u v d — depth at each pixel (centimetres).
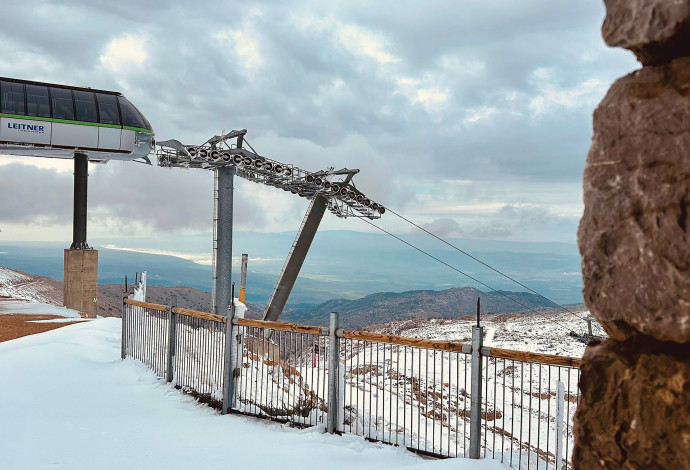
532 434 913
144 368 1108
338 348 717
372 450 634
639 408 131
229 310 829
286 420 755
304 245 3030
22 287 6222
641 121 131
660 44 130
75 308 3456
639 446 130
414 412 945
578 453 145
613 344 143
